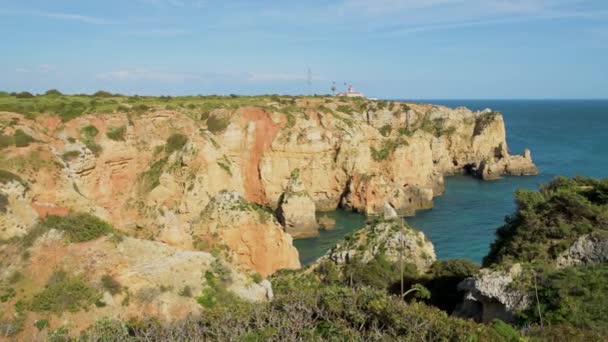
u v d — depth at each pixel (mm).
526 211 39094
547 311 26469
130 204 61750
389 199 86312
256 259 56562
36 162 44062
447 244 66750
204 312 23828
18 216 34844
